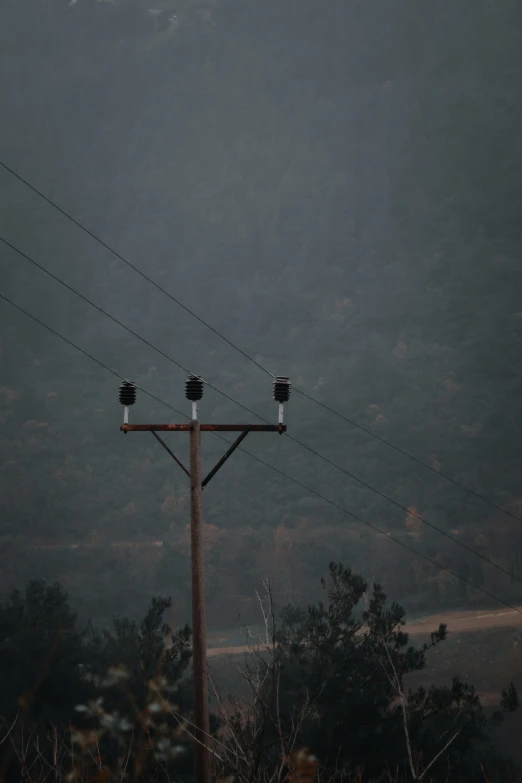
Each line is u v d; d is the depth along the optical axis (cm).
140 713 1689
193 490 4528
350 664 7500
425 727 7512
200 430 4612
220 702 2702
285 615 8412
